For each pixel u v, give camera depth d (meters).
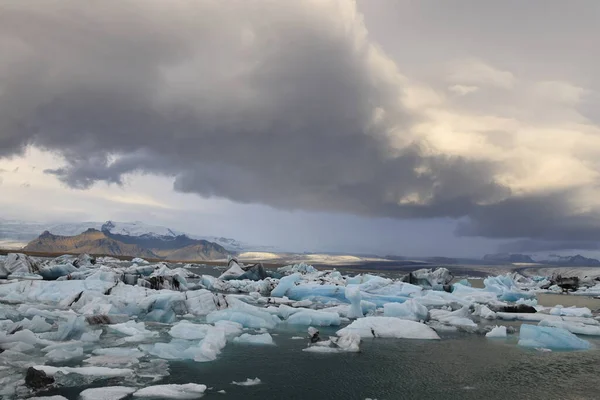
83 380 10.41
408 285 33.75
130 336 15.53
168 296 20.19
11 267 37.62
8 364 11.48
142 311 19.70
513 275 71.50
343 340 16.11
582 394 11.30
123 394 9.52
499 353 15.70
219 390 10.47
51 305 21.39
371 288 34.00
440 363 14.02
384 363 13.76
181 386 10.27
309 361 13.63
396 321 19.22
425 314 22.98
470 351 15.93
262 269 46.50
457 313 24.03
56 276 34.84
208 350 13.55
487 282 40.72
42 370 10.20
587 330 20.59
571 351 16.27
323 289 30.44
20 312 18.59
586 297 45.56
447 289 41.75
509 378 12.55
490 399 10.73
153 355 13.31
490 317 25.81
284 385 11.12
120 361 12.25
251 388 10.77
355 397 10.52
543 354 15.67
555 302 38.62
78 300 21.25
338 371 12.62
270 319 20.55
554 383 12.17
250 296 30.80
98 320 17.92
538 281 69.25
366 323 19.06
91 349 13.62
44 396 9.19
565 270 77.19
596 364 14.32
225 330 17.30
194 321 19.95
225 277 45.09
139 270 40.53
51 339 14.44
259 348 15.20
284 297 30.81
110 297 20.95
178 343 14.94
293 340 16.88
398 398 10.59
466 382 12.08
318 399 10.25
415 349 15.98
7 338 13.39
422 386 11.59
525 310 28.28
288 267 67.81
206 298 22.41
